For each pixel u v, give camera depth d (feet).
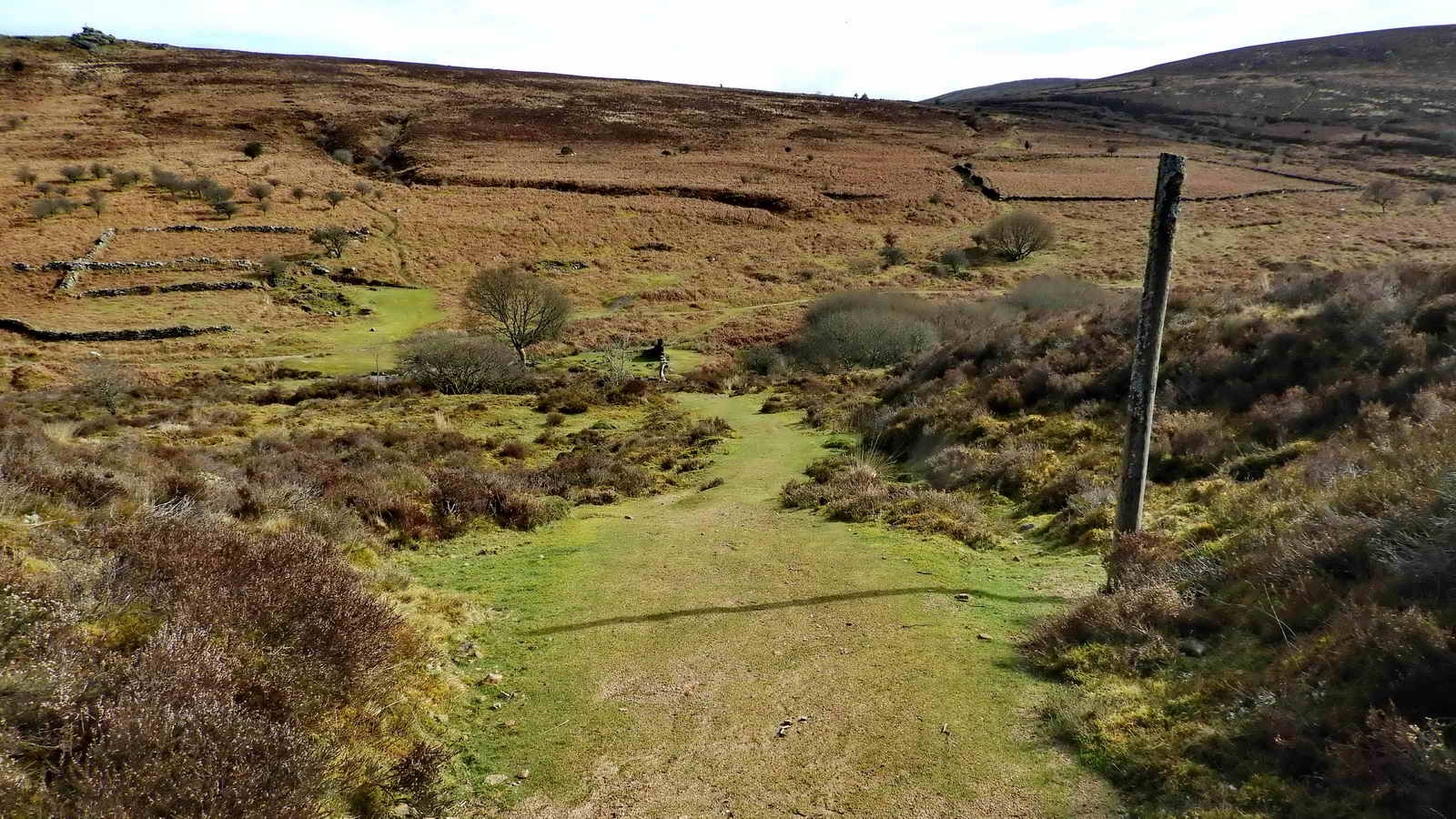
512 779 15.28
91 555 18.29
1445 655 12.59
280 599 17.98
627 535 34.94
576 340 152.76
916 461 46.39
